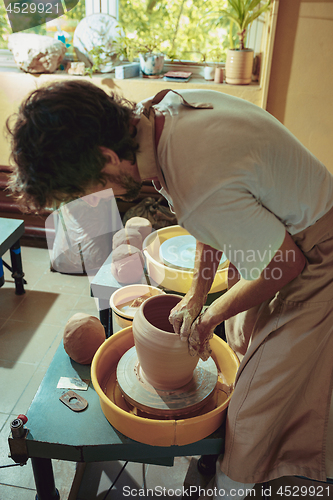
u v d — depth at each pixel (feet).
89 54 9.40
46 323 7.73
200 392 4.03
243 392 3.79
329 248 3.42
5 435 5.39
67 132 2.50
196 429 3.73
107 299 5.35
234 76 8.79
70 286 8.90
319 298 3.50
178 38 9.62
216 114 2.93
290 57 8.18
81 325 4.59
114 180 3.02
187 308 3.80
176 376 3.84
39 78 9.36
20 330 7.51
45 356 6.92
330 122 8.68
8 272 9.39
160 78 9.43
